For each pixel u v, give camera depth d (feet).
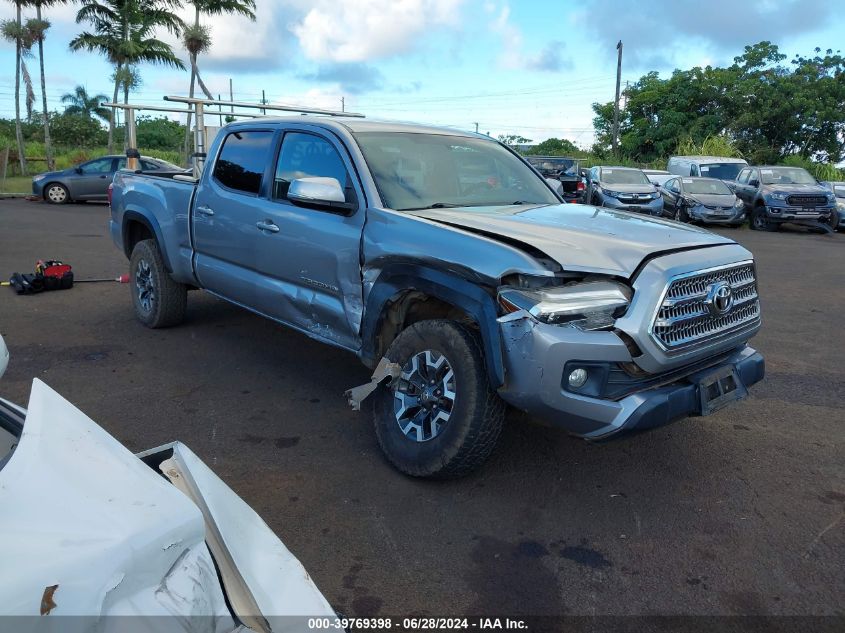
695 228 13.73
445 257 11.42
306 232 14.38
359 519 11.05
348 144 14.25
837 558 10.26
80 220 52.85
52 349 19.43
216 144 18.01
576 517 11.28
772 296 30.14
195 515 4.91
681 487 12.35
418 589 9.39
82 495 4.86
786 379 18.47
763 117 118.62
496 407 11.23
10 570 4.10
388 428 12.58
